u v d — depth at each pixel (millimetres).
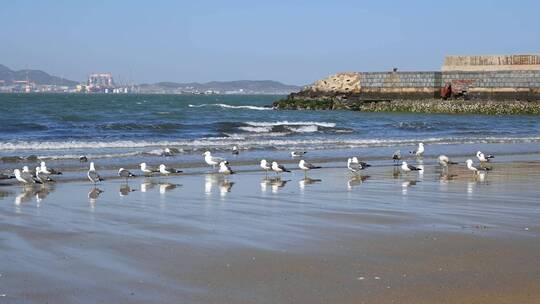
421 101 83438
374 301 7863
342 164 24812
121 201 15438
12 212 13781
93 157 24938
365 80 93812
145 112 66625
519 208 14406
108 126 41594
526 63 87062
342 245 10656
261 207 14531
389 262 9578
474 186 18516
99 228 12078
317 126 45562
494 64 88250
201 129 42250
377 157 27531
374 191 17391
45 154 25922
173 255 10055
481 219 12984
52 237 11297
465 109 79250
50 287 8453
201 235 11461
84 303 7871
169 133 39031
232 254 10078
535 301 7816
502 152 31250
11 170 21203
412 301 7848
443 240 11000
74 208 14359
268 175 21188
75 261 9727
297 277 8852
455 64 90250
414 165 24719
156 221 12781
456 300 7855
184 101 136875
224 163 20641
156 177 20344
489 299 7887
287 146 31391
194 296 8102
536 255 9969
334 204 14992
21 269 9250
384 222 12656
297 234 11523
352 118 63812
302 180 19891
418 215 13445
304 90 105188
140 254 10125
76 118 50875
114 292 8266
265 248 10461
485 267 9281
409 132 44469
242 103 133875
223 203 15156
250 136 37938
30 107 77500
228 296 8094
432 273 8984
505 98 84625
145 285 8547
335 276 8883
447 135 42531
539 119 66188
